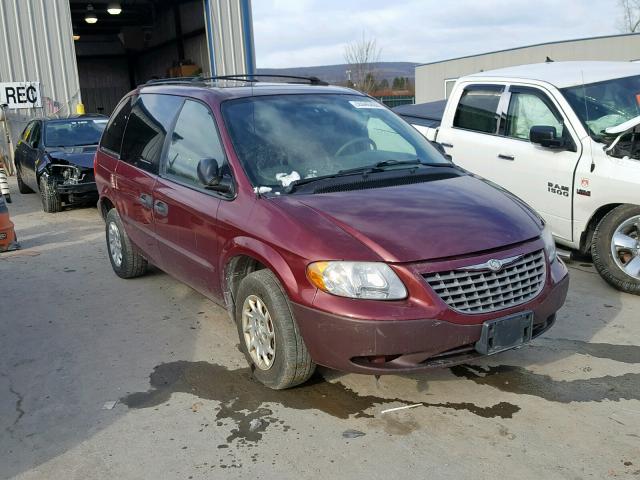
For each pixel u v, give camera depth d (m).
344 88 5.07
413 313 3.16
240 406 3.66
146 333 4.81
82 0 22.27
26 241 8.13
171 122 4.90
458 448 3.16
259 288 3.65
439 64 32.62
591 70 6.33
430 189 3.92
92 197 9.95
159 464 3.13
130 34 27.67
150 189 4.94
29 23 15.78
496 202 3.86
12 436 3.44
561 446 3.15
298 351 3.54
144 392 3.88
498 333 3.30
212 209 4.07
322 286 3.28
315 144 4.25
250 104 4.42
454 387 3.80
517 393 3.70
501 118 6.58
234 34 18.81
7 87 15.66
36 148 10.73
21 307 5.52
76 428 3.49
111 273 6.43
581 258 6.39
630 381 3.80
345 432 3.35
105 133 6.34
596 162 5.45
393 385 3.84
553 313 3.66
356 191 3.83
